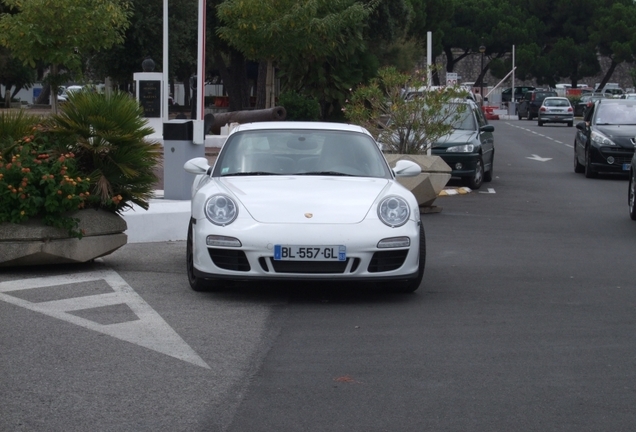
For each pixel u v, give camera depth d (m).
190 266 8.35
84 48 24.66
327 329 7.04
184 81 60.75
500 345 6.63
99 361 6.09
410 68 42.91
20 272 9.31
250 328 7.04
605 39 80.25
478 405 5.27
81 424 4.89
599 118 23.12
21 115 9.71
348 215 7.84
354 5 26.66
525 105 67.06
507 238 12.51
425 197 15.22
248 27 26.83
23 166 8.98
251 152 9.04
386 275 7.83
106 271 9.40
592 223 14.37
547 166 26.42
